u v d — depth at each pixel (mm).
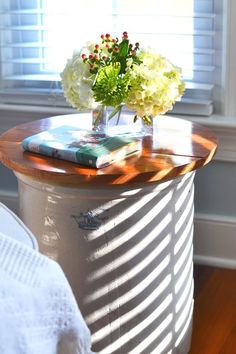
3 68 2367
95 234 1539
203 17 2113
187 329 1798
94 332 1633
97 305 1606
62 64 2312
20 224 1222
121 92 1550
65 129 1740
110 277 1577
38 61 2311
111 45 1628
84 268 1576
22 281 1005
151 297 1629
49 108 2307
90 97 1574
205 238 2303
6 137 1738
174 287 1686
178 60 2209
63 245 1576
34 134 1756
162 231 1590
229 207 2264
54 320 1035
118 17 2213
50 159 1566
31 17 2326
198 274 2250
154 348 1688
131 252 1564
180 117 2197
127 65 1571
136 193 1507
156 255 1600
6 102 2375
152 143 1681
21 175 1605
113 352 1651
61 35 2285
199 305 2064
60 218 1554
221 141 2164
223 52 2141
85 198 1506
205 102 2170
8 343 955
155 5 2178
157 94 1562
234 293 2127
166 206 1575
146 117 1639
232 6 2061
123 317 1618
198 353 1839
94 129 1712
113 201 1507
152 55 1617
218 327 1955
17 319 973
